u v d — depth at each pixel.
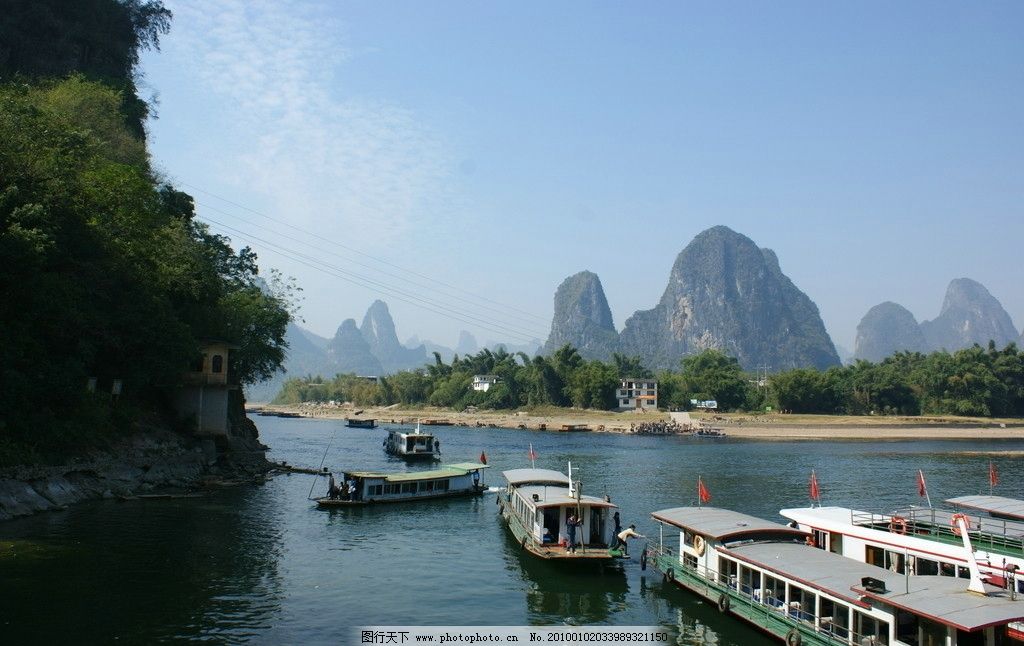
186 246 56.44
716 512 29.16
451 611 24.16
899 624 18.22
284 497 43.66
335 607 24.02
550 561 29.38
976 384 154.00
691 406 162.25
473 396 179.88
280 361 71.81
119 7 82.56
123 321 43.72
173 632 21.00
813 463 72.00
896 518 29.42
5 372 35.19
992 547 26.16
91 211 44.78
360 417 176.00
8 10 69.38
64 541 29.89
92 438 41.06
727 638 22.22
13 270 34.38
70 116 55.84
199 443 52.53
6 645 19.41
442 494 45.97
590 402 163.62
